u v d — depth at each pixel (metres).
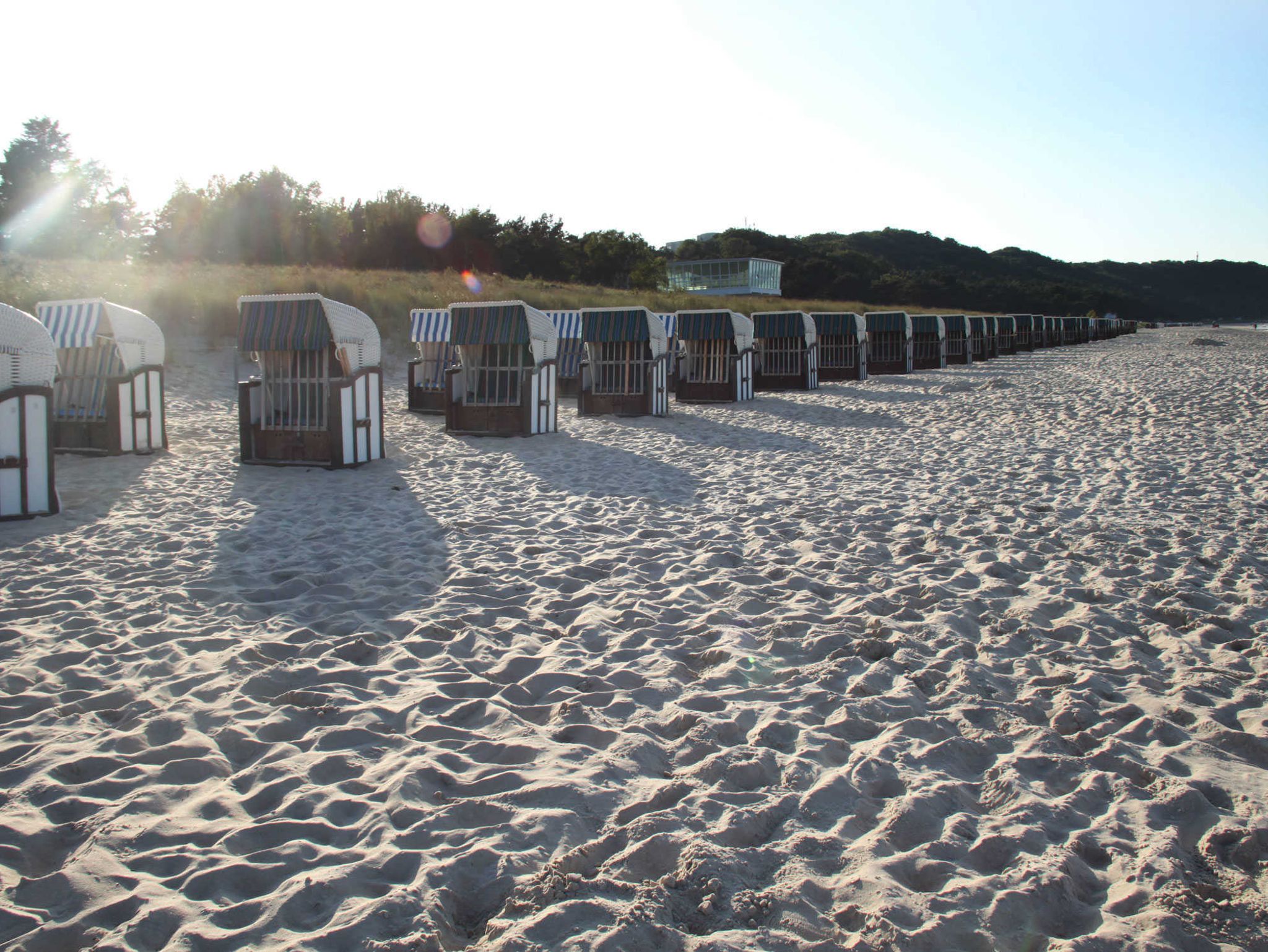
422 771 3.49
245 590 5.98
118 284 21.22
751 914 2.62
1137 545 7.08
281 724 3.93
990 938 2.50
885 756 3.67
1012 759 3.63
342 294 24.61
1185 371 25.00
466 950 2.48
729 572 6.43
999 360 35.34
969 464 11.26
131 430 11.98
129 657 4.74
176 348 20.19
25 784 3.36
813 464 11.47
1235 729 3.94
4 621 5.31
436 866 2.82
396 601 5.75
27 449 8.12
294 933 2.51
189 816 3.18
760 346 23.66
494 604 5.72
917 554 6.89
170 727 3.88
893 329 28.92
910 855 2.93
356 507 8.85
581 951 2.40
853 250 123.38
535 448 13.14
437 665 4.68
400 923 2.53
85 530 7.73
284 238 46.41
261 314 11.29
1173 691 4.31
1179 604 5.65
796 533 7.62
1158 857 2.90
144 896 2.68
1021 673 4.61
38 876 2.83
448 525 7.95
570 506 8.84
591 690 4.40
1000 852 2.97
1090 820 3.20
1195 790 3.33
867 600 5.72
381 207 50.31
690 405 19.89
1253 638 5.11
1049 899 2.69
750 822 3.13
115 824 3.07
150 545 7.23
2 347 7.89
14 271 20.44
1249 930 2.57
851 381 25.97
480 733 3.89
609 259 59.16
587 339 17.28
